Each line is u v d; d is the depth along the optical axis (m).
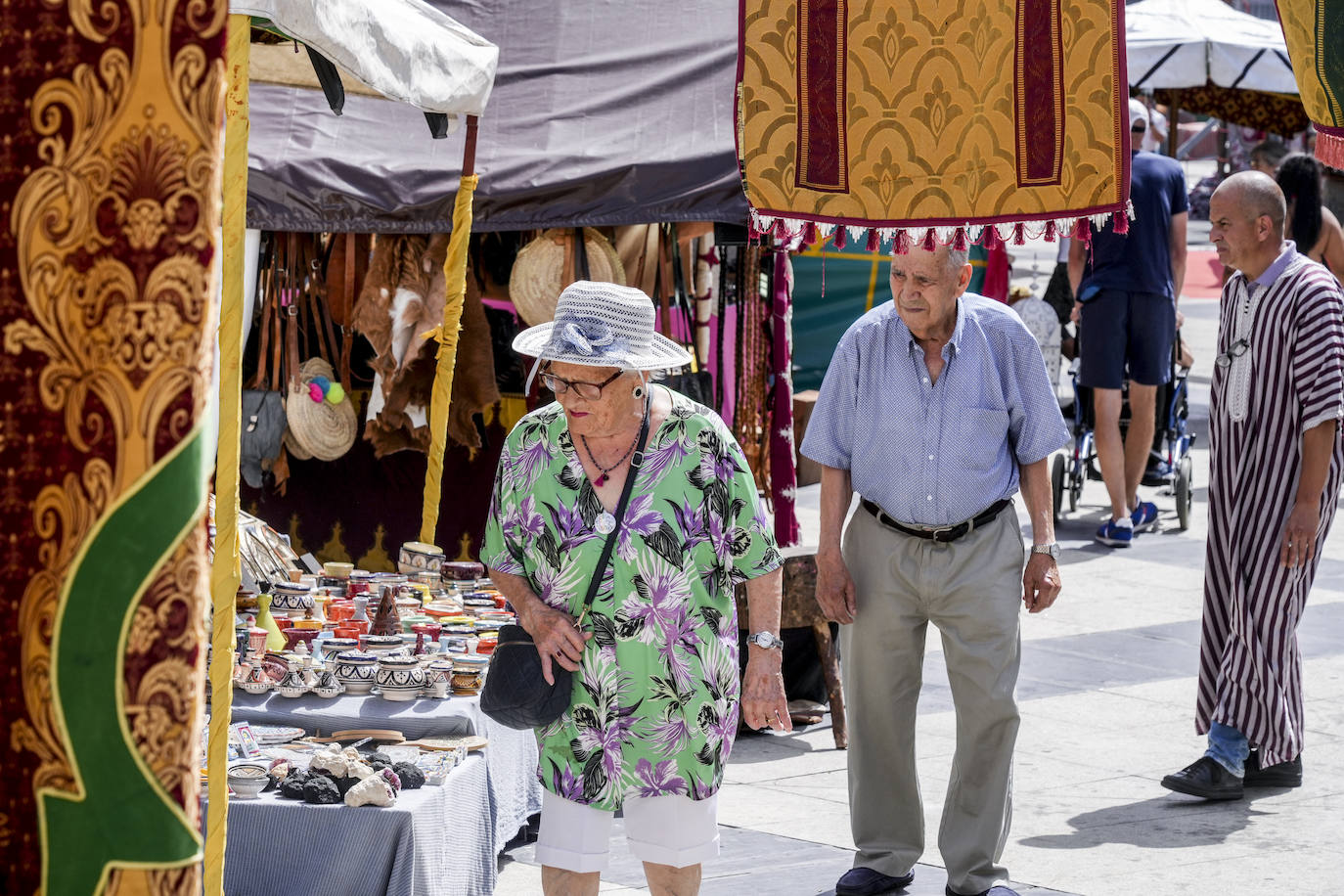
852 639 6.05
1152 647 10.11
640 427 4.75
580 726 4.74
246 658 6.14
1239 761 7.18
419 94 6.54
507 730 6.25
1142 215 12.49
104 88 2.40
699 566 4.75
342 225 9.10
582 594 4.74
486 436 9.90
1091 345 12.74
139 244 2.39
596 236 9.16
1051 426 5.82
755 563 4.88
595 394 4.58
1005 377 5.83
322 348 9.72
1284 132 20.45
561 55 10.00
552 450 4.78
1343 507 14.85
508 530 4.84
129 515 2.40
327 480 10.05
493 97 9.76
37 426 2.43
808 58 5.50
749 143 5.55
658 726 4.73
